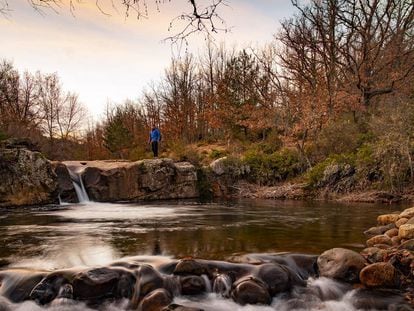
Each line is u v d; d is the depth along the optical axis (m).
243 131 31.92
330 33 26.77
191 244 8.54
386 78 26.95
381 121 18.80
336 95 24.94
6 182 16.52
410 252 6.69
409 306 5.68
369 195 17.55
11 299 5.84
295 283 6.46
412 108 17.98
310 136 24.25
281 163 22.84
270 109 29.95
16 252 7.87
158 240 9.03
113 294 5.94
